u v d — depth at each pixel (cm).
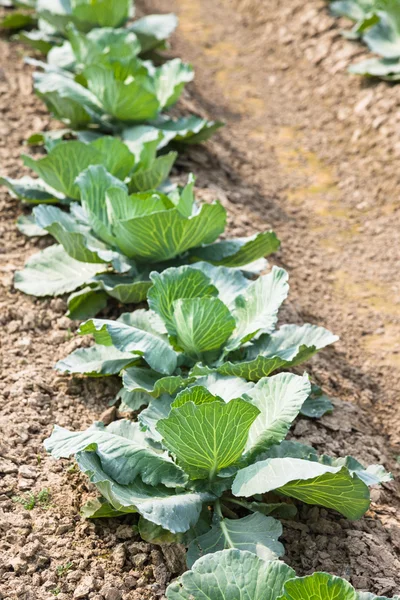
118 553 244
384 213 367
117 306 298
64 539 246
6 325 293
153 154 321
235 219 336
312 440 269
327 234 358
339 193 378
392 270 342
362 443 275
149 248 284
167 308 268
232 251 293
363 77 417
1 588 237
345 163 390
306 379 247
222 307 261
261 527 242
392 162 380
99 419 271
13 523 247
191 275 268
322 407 275
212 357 270
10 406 271
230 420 236
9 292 301
